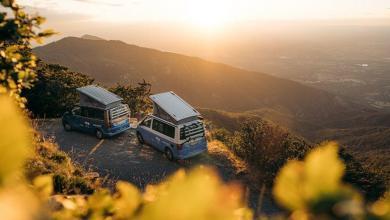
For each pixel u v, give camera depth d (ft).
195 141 58.90
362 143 456.86
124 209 2.70
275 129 54.08
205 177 1.58
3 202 1.32
